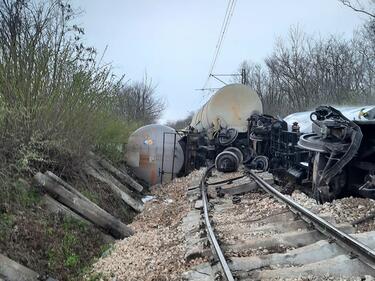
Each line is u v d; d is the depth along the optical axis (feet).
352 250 22.48
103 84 45.50
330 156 32.40
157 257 27.58
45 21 38.40
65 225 29.76
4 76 34.14
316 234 26.68
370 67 135.64
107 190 42.96
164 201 49.78
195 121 101.50
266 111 175.52
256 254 25.40
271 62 179.63
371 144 33.27
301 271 21.09
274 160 59.77
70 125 38.68
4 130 31.83
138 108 157.28
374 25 122.01
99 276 25.27
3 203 27.35
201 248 26.48
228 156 65.67
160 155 63.41
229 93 79.30
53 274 24.54
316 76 160.15
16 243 24.81
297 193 41.50
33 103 34.55
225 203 41.93
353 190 34.73
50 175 32.42
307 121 58.39
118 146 61.72
